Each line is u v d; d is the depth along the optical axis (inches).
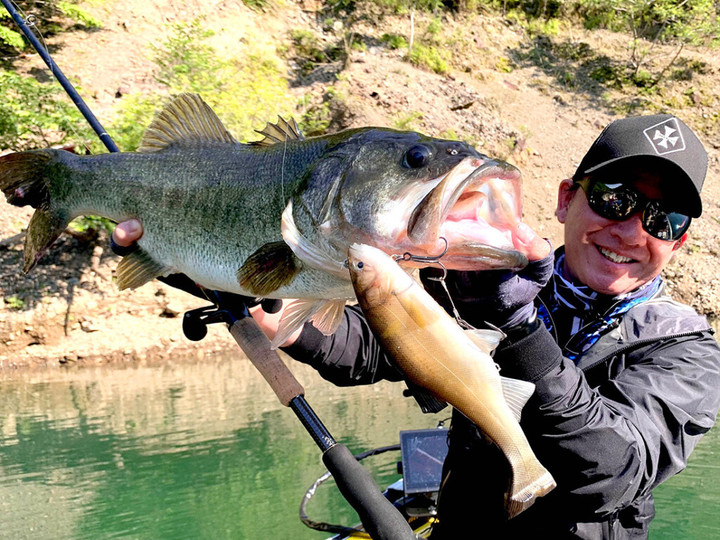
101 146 200.4
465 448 35.5
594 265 35.0
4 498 89.9
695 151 33.5
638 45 370.0
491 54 350.6
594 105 338.3
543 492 25.6
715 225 282.4
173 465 101.9
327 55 307.0
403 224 28.6
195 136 35.3
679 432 30.6
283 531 80.2
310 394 141.9
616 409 30.0
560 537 32.9
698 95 349.7
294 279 31.3
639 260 34.4
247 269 31.9
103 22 275.9
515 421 25.7
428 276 28.2
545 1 376.8
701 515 78.0
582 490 29.2
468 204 26.9
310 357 39.3
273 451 108.3
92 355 179.2
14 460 105.0
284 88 274.8
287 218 30.9
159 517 83.6
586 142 315.0
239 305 37.7
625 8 378.3
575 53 364.5
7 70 239.6
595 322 34.8
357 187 29.6
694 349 33.3
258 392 145.3
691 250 269.0
